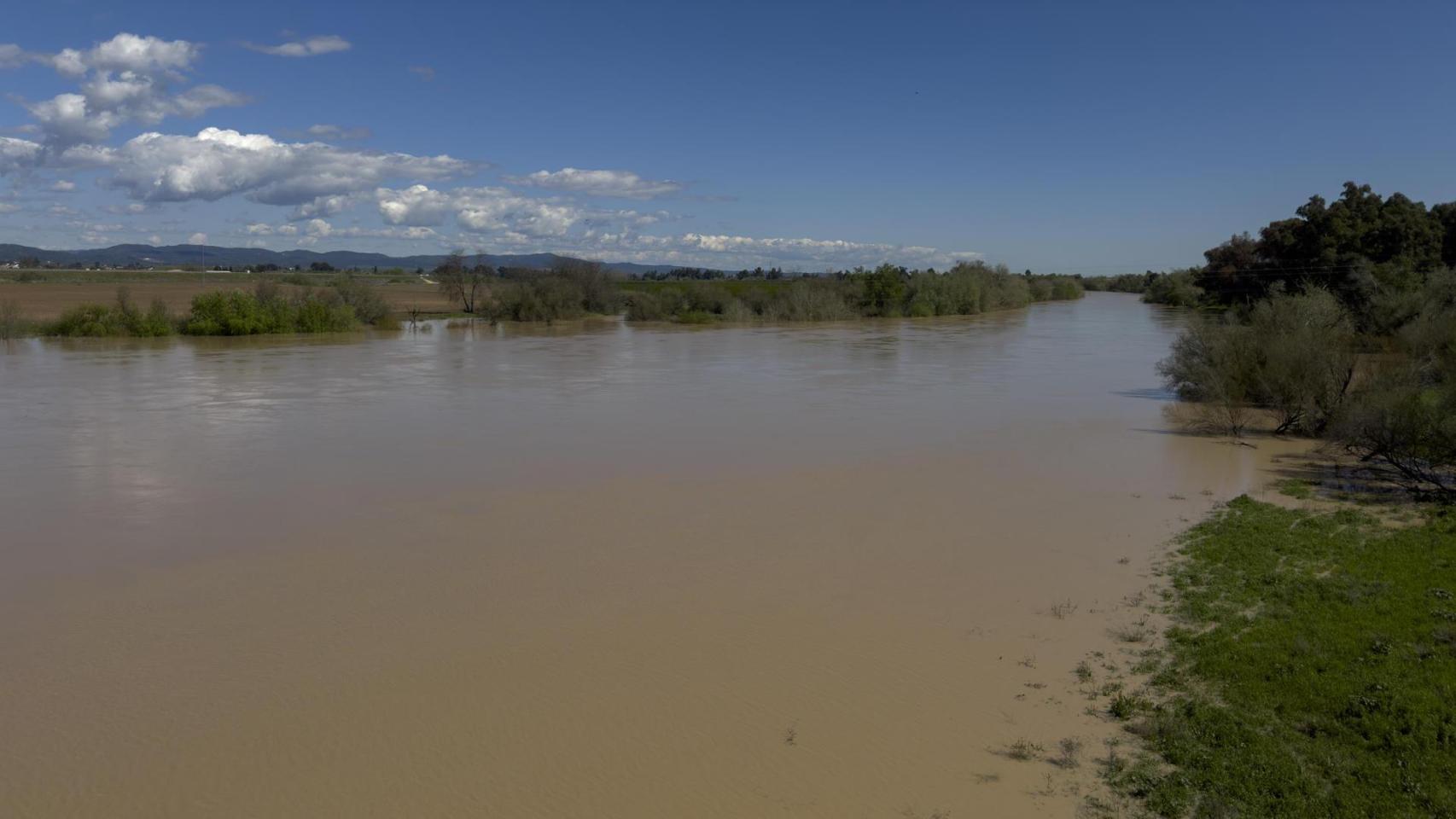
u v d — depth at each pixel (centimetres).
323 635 903
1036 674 805
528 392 2736
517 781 644
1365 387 1827
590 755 679
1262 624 882
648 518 1330
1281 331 2217
